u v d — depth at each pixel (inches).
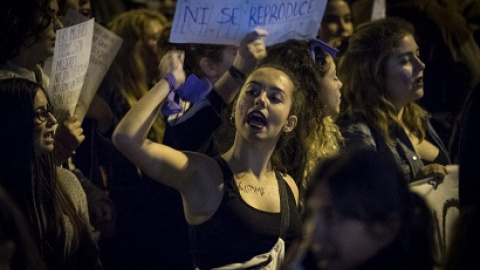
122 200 206.8
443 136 246.2
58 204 154.4
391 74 197.5
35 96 151.0
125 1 255.0
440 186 172.1
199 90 184.1
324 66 181.9
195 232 158.1
